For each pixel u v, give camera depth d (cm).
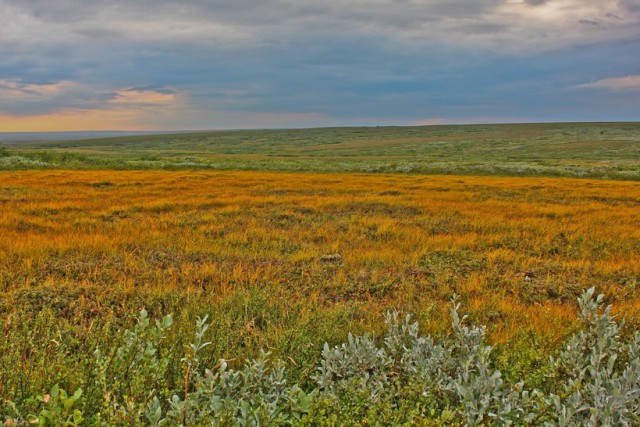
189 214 1420
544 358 352
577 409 233
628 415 237
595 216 1563
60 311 491
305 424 235
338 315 479
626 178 4256
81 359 307
